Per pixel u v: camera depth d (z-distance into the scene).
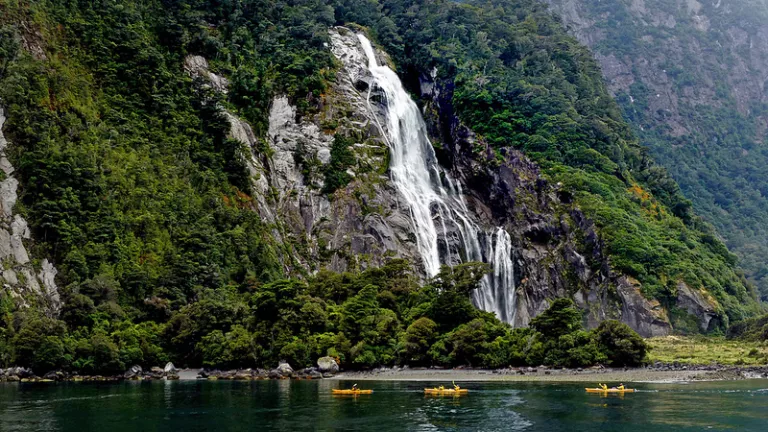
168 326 93.62
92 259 96.88
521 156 155.75
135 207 108.44
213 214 117.62
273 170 137.50
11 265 90.62
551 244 147.00
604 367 93.38
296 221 133.62
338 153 140.88
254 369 90.31
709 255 161.75
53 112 107.50
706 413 56.84
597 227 144.12
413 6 184.25
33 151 100.75
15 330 84.81
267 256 118.12
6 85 103.19
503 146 157.12
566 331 96.12
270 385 78.31
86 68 121.88
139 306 98.12
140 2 142.25
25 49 113.19
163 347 92.94
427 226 143.12
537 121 163.25
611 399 64.81
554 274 143.75
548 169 153.62
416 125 162.38
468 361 95.31
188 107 130.62
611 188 156.12
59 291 92.75
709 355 105.31
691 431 49.94
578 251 143.88
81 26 125.19
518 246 148.38
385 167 144.75
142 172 112.75
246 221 119.94
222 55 147.25
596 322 138.00
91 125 112.62
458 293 103.12
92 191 102.69
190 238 108.44
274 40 154.62
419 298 107.31
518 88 165.62
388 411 58.31
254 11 160.25
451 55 170.75
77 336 87.00
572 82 186.25
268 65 150.62
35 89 107.44
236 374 87.94
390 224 135.62
